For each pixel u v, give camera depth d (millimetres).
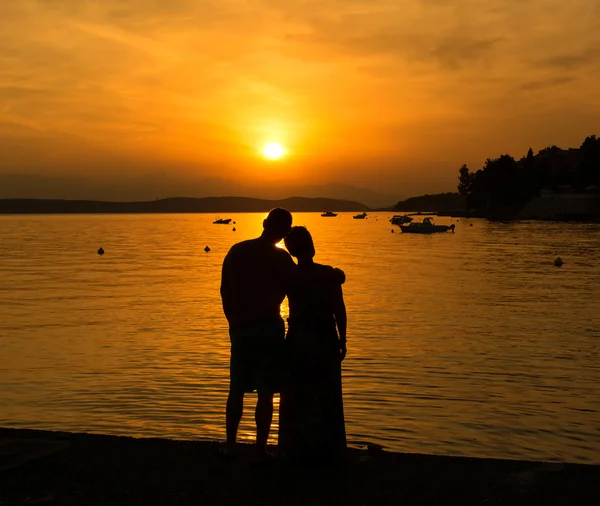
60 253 82375
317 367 6473
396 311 30344
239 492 5980
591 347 21359
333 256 73625
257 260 6461
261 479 6270
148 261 68250
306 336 6488
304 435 6473
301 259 6676
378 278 47688
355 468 6527
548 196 183125
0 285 44219
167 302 34531
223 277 6652
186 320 27875
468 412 14086
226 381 16906
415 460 6734
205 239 123562
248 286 6480
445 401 14914
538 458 11484
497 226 152250
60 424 13375
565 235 111750
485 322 26891
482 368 18203
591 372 17812
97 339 23391
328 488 6055
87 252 84375
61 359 19906
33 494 5957
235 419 6660
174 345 22062
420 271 53562
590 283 43438
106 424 13336
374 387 16156
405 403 14750
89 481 6238
